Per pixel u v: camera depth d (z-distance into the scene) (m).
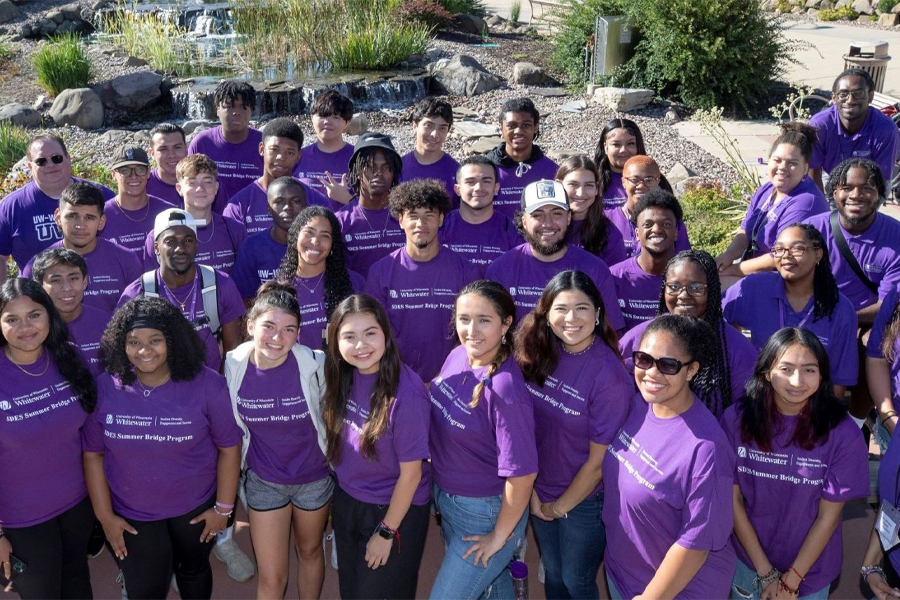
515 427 3.44
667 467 3.17
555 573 3.99
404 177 6.17
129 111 14.62
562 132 13.33
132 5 20.11
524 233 4.55
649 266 4.56
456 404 3.57
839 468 3.39
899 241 4.76
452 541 3.71
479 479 3.62
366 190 5.21
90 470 3.73
